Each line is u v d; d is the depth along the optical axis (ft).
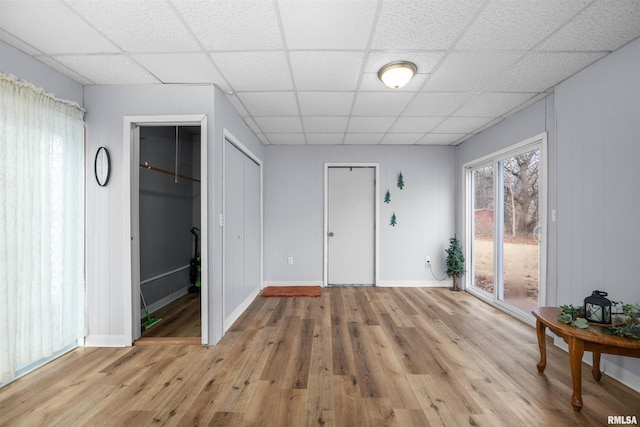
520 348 8.20
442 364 7.29
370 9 5.46
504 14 5.59
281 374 6.82
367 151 15.48
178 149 14.20
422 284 15.44
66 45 6.56
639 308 6.04
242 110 10.57
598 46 6.61
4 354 6.18
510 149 11.04
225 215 9.52
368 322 10.25
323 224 15.55
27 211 6.62
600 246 7.13
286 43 6.56
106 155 8.39
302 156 15.55
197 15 5.62
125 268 8.36
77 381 6.56
